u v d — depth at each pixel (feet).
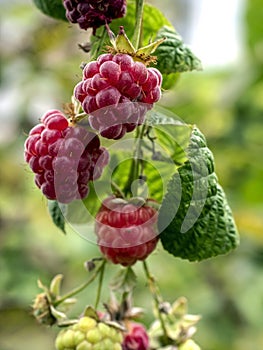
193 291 1.69
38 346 1.68
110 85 0.63
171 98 1.74
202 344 1.62
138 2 0.70
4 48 1.77
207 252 0.75
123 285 0.77
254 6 1.72
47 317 0.79
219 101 1.79
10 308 1.68
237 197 1.71
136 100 0.64
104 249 0.74
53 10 0.85
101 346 0.76
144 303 1.55
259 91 1.78
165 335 0.83
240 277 1.73
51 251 1.69
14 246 1.65
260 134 1.73
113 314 0.79
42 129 0.68
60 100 1.77
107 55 0.64
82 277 1.60
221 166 1.69
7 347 1.66
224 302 1.70
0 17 1.76
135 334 0.79
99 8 0.70
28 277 1.63
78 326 0.76
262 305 1.69
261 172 1.69
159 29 0.80
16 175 1.74
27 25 1.74
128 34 0.80
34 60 1.76
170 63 0.76
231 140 1.73
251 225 1.52
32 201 1.67
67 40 1.74
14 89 1.77
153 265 1.62
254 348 1.64
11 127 1.82
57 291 0.80
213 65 1.95
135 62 0.64
